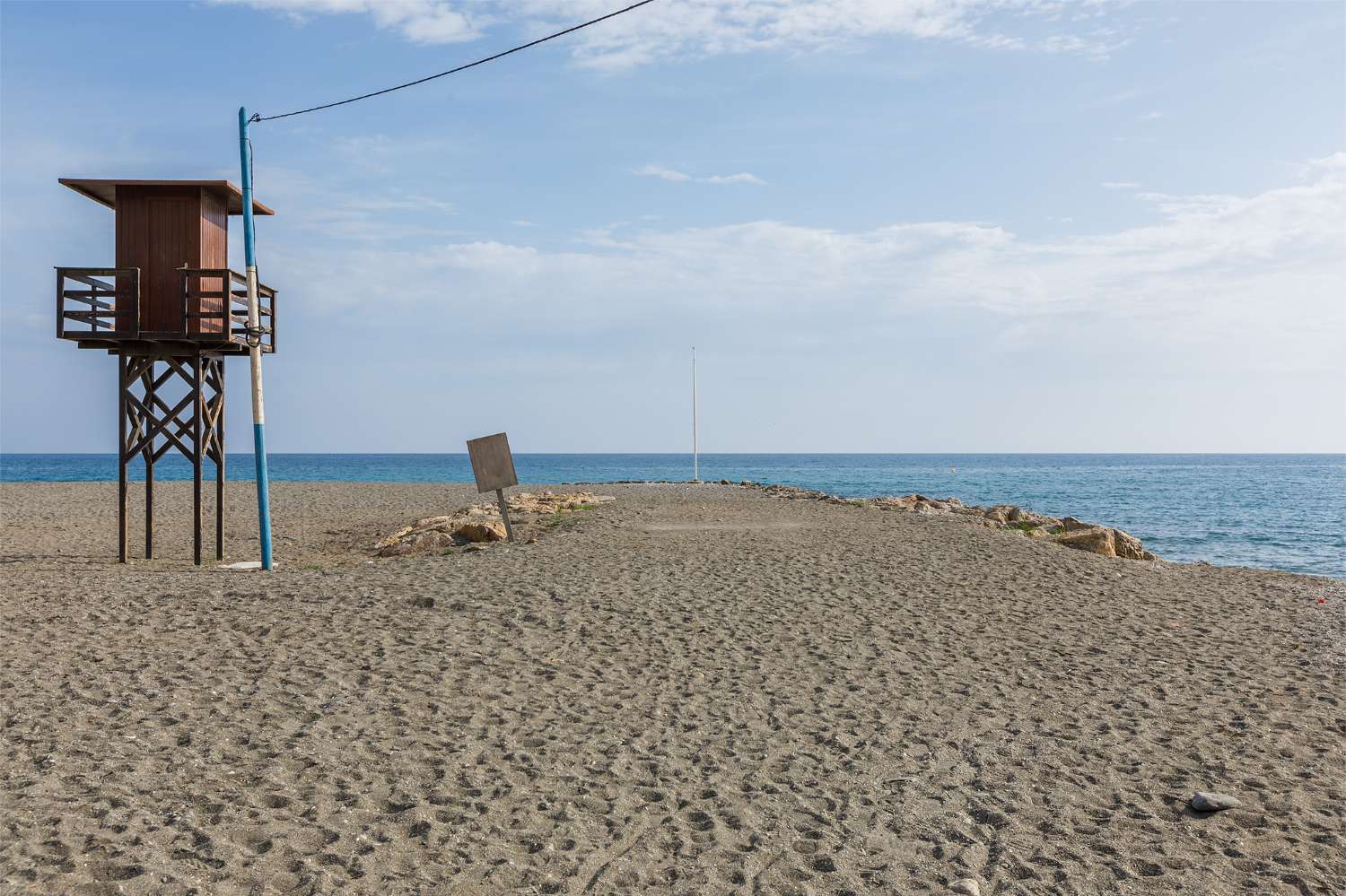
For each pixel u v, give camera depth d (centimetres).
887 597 1212
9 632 952
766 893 461
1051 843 521
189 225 1573
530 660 888
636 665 880
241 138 1493
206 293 1550
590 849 503
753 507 2656
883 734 702
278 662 861
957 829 538
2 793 546
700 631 1011
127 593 1166
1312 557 2944
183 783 574
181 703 736
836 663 899
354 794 566
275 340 1744
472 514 2262
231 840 495
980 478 9800
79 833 493
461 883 459
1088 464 18238
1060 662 919
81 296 1534
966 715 749
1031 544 1739
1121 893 465
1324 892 465
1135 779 614
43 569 1515
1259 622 1117
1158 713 757
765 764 638
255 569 1512
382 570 1376
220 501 1716
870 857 504
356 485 4256
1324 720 739
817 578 1344
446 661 874
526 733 689
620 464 17462
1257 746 678
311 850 488
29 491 3434
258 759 620
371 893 444
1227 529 3816
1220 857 503
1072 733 707
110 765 598
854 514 2408
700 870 483
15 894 425
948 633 1027
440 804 556
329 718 711
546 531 1995
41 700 736
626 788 591
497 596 1155
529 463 18112
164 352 1631
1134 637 1030
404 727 693
